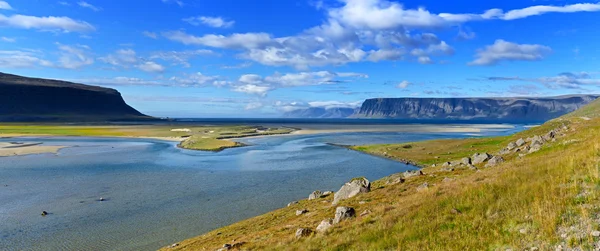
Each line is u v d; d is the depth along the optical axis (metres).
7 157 85.00
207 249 22.77
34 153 93.31
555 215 12.74
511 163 29.06
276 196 48.06
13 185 53.84
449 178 28.89
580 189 14.63
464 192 18.95
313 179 59.97
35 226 35.66
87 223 36.69
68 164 75.62
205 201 45.47
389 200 24.64
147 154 95.75
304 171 68.06
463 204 17.03
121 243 31.41
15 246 30.64
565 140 35.47
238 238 24.20
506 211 14.80
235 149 111.00
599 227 11.20
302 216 27.67
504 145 74.19
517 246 11.69
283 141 143.38
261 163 79.06
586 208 12.76
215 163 79.19
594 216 12.05
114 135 167.00
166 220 37.81
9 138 145.00
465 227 14.32
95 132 183.25
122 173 65.62
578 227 11.67
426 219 16.28
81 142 131.38
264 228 26.86
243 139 153.88
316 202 34.09
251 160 84.19
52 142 128.50
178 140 145.88
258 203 44.47
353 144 126.88
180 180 59.25
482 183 20.06
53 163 76.69
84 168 70.75
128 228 35.22
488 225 13.95
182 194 49.22
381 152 93.69
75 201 45.16
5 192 49.25
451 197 18.70
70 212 40.44
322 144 128.62
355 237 16.39
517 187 17.23
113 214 39.84
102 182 57.09
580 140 33.03
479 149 77.56
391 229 16.23
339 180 59.03
